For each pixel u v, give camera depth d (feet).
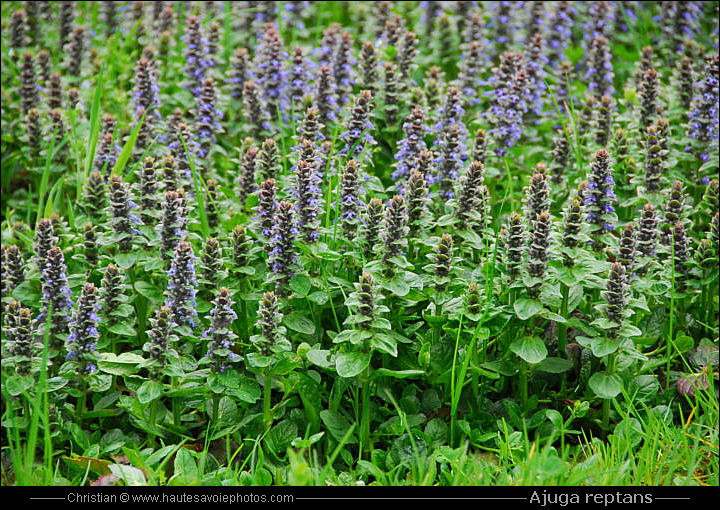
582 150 28.35
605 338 19.27
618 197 26.11
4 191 31.37
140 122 25.16
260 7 40.04
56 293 19.06
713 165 25.72
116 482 17.44
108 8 42.04
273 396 21.31
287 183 23.73
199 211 22.86
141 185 21.65
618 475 17.38
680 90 29.14
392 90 28.40
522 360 20.36
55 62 37.99
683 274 22.40
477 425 20.45
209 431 19.88
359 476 19.20
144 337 21.95
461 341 20.27
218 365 18.85
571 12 40.60
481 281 21.03
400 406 20.45
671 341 21.21
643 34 41.78
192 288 19.21
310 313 21.45
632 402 20.39
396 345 19.36
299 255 20.71
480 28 37.01
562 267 19.80
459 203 21.16
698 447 19.36
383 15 39.01
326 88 27.96
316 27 43.11
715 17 41.24
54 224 22.09
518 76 27.22
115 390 20.88
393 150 28.60
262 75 31.04
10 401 18.30
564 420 21.29
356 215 21.26
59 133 28.48
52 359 19.62
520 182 28.99
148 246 21.52
